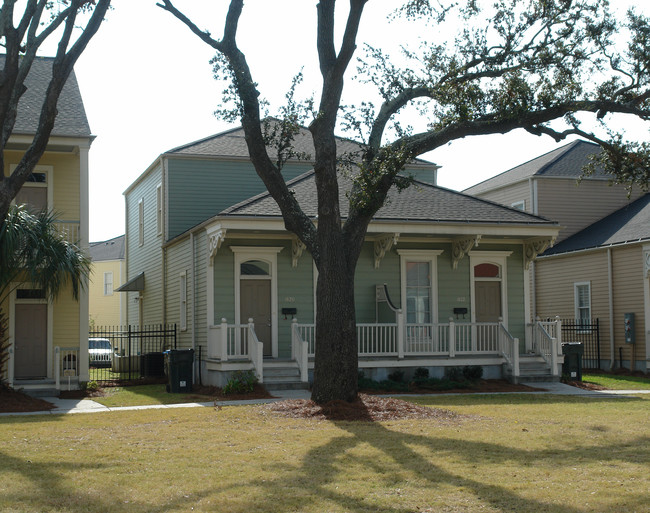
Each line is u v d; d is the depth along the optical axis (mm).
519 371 20719
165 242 25078
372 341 20531
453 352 20688
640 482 8086
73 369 19766
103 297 42062
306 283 20891
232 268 20281
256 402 16188
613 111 15320
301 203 20547
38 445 10359
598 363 27094
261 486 7914
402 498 7441
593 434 11344
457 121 14695
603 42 15586
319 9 14258
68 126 20125
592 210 31625
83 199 20172
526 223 21203
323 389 13828
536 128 15336
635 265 25703
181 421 12930
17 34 13547
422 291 22047
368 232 20203
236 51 14367
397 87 15656
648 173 16234
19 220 17297
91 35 14258
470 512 6965
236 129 29172
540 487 7863
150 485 7934
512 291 22703
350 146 26266
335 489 7793
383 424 12281
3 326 18094
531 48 15492
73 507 7086
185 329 22562
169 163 25547
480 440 10742
